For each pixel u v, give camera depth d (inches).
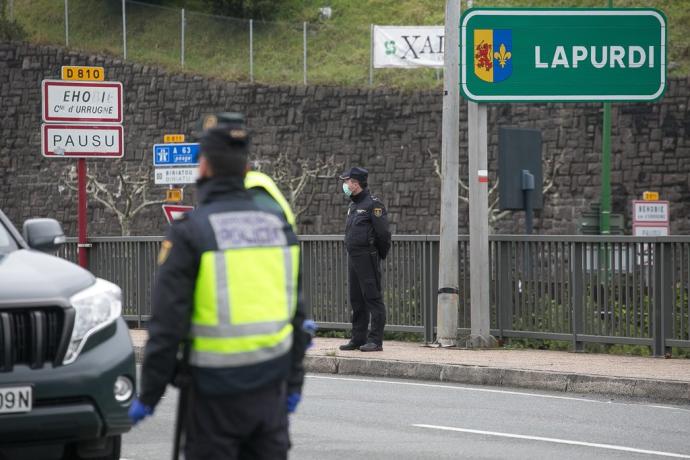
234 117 781.3
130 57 6407.5
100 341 1013.2
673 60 5536.4
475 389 1819.6
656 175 4990.2
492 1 6619.1
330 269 2434.8
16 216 6323.8
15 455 1060.5
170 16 6786.4
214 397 711.1
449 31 2237.9
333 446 1302.9
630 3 6264.8
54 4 7047.2
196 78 5979.3
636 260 2086.6
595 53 2279.8
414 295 2340.1
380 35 5753.0
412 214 5467.5
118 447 1096.2
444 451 1275.8
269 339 717.9
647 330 2070.6
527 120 5226.4
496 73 2241.6
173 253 711.1
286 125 5748.0
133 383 1031.0
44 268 1052.5
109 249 2743.6
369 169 5565.9
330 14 6855.3
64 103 2378.2
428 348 2212.1
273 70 6274.6
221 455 713.6
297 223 5684.1
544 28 2265.0
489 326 2246.6
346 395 1734.7
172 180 2630.4
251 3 6914.4
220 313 708.7
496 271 2268.7
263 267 724.0
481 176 2226.9
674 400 1699.1
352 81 5940.0
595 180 5088.6
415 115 5482.3
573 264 2164.1
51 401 978.1
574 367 1893.5
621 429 1441.9
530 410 1595.7
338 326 2421.3
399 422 1480.1
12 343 970.1
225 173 738.8
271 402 727.1
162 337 703.1
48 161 6230.3
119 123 2423.7
